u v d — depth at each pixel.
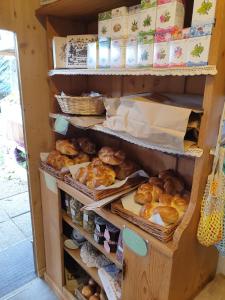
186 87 1.06
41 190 1.56
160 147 0.85
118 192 1.11
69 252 1.51
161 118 0.79
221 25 0.66
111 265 1.34
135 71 0.89
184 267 0.91
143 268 0.94
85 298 1.45
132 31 0.92
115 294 1.17
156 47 0.82
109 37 1.00
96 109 1.24
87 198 1.12
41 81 1.40
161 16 0.79
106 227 1.18
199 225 0.88
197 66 0.72
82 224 1.37
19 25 1.25
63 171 1.30
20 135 3.26
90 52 1.10
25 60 1.32
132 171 1.24
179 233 0.83
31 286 1.74
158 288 0.90
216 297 1.03
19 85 1.34
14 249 2.09
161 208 0.89
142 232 0.91
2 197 2.94
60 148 1.42
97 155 1.45
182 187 1.06
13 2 1.21
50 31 1.34
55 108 1.47
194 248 0.93
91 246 1.45
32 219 1.62
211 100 0.73
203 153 0.78
